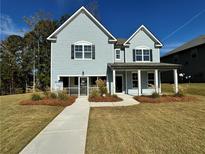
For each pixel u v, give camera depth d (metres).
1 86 38.72
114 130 7.58
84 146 5.88
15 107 13.47
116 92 23.17
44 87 39.28
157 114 10.75
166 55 36.59
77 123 8.84
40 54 41.09
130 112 11.50
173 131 7.32
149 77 23.59
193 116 10.03
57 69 21.17
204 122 8.68
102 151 5.48
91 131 7.50
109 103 15.34
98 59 21.78
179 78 32.56
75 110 12.29
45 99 16.19
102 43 21.92
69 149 5.66
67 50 21.42
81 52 21.58
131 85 23.28
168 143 6.03
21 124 8.70
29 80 42.22
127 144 6.00
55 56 21.22
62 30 21.52
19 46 41.97
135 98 17.80
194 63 29.25
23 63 40.84
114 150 5.54
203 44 26.94
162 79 37.34
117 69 20.16
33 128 8.01
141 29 24.25
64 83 21.34
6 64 39.22
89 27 21.84
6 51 40.28
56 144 6.09
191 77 29.83
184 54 31.73
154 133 7.10
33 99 15.82
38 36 41.41
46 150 5.60
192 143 6.00
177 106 13.41
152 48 24.20
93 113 11.30
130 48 23.91
